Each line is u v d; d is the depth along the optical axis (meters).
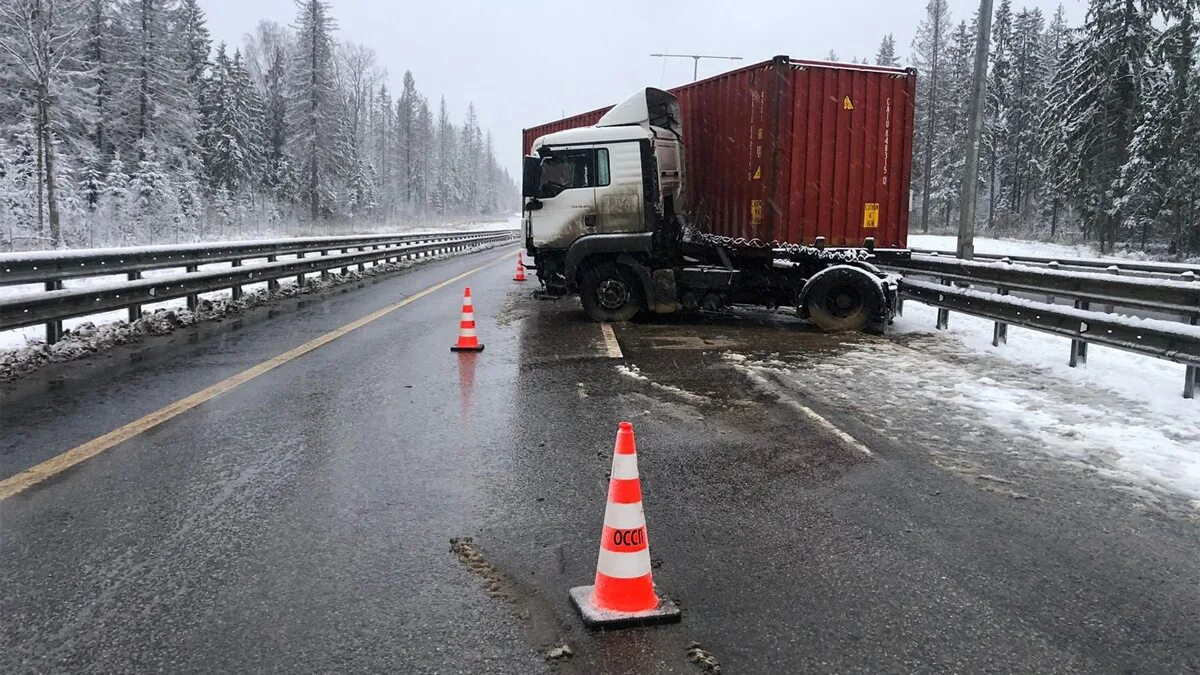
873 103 11.27
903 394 7.33
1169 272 15.41
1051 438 5.89
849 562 3.75
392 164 108.56
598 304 12.09
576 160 11.75
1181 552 3.92
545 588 3.44
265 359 8.85
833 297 11.24
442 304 14.63
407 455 5.36
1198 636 3.12
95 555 3.72
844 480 4.95
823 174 11.23
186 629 3.07
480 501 4.50
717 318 12.72
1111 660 2.94
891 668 2.85
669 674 2.77
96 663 2.83
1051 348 9.77
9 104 40.50
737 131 11.90
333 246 19.58
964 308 10.52
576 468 5.13
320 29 58.72
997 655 2.96
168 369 8.23
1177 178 38.75
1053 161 48.06
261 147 66.94
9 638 2.99
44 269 8.75
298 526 4.10
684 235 12.80
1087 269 17.11
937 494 4.71
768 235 11.23
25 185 38.84
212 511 4.29
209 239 39.22
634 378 8.02
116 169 44.66
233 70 62.16
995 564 3.75
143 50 49.62
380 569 3.61
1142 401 7.02
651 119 12.28
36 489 4.60
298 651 2.92
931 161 70.25
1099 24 42.00
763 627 3.13
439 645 2.96
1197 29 38.47
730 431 6.07
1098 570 3.71
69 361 8.63
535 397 7.16
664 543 3.96
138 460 5.16
